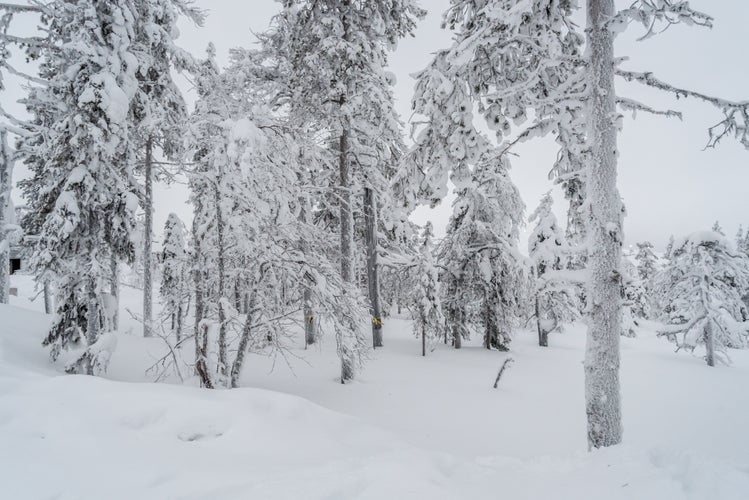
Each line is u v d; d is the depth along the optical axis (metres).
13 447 3.76
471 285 20.23
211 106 9.67
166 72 16.56
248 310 9.64
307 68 13.99
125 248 10.46
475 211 19.94
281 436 4.81
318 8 14.53
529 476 4.02
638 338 31.47
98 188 10.02
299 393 11.66
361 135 16.19
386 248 21.06
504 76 7.57
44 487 3.21
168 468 3.68
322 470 3.71
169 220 23.44
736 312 22.06
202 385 8.86
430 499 3.16
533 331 29.50
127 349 13.73
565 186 7.60
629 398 13.94
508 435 9.43
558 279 6.13
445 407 11.21
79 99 9.25
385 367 15.19
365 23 14.98
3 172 13.72
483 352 19.53
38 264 9.35
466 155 7.73
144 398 5.10
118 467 3.63
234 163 8.37
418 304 18.17
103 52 9.91
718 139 5.46
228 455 4.23
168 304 10.58
